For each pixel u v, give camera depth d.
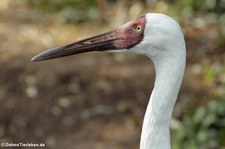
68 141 10.73
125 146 10.59
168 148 6.12
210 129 10.36
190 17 14.58
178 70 6.04
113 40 6.30
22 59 12.84
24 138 10.78
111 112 11.44
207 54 13.12
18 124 11.08
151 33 6.07
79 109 11.52
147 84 12.14
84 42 6.39
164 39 6.00
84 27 14.58
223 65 12.45
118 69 12.61
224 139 10.14
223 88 11.34
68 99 11.74
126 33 6.25
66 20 14.86
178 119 10.95
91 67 12.63
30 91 11.85
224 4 14.41
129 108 11.52
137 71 12.54
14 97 11.71
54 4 15.43
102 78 12.32
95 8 15.28
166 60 6.05
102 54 13.17
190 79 12.22
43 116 11.31
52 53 6.41
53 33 14.23
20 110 11.41
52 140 10.77
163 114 6.09
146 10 15.13
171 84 6.06
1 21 14.79
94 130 10.99
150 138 6.12
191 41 13.71
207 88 11.86
